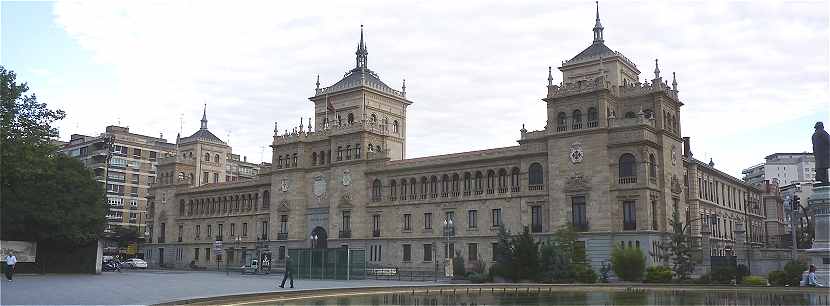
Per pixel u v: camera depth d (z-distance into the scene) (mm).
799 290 52969
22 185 78125
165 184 148750
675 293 51156
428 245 96625
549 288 56000
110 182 166875
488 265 89562
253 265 107125
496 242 89562
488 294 49938
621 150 81000
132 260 124375
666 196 82438
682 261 69938
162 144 181125
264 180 124438
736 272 67562
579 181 82875
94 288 49312
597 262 79750
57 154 86875
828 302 40125
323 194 111688
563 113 86812
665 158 83812
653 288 59375
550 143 86312
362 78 119062
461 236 93188
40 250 82312
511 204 89438
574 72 95375
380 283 68438
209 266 133250
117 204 167250
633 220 79312
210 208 137000
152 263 145875
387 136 111562
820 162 55938
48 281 59875
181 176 149875
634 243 78000
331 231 108438
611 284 64562
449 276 75438
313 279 82750
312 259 88000
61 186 81812
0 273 75875
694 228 93375
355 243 104750
